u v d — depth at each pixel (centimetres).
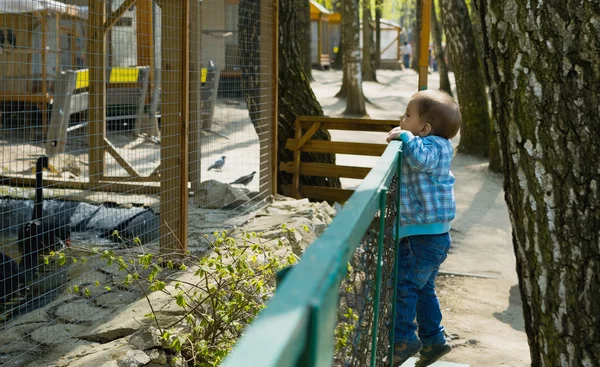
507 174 304
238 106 795
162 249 519
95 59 781
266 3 757
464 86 1513
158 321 394
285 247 562
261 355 58
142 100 1098
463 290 684
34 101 977
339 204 913
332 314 87
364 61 3428
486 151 1495
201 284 454
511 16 286
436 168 344
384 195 202
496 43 294
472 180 1293
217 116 800
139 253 529
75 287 412
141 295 449
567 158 282
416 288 351
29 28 955
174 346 343
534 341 309
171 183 526
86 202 704
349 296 179
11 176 801
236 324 373
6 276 440
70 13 1018
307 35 2255
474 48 1511
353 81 2234
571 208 284
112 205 714
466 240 887
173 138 523
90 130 782
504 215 1032
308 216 684
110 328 388
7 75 945
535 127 287
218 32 755
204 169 970
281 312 68
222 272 374
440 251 351
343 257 95
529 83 286
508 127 297
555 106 282
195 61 722
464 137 1516
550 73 281
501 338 561
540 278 297
